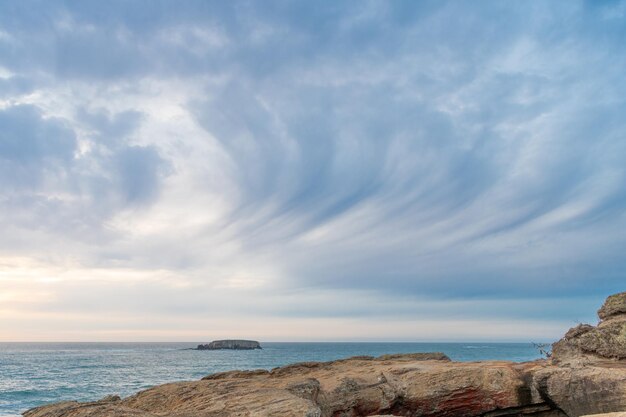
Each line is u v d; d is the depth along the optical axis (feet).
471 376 83.25
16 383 264.11
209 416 56.03
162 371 364.79
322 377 86.12
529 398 81.97
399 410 82.53
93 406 57.67
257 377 90.99
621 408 70.64
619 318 97.91
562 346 98.99
